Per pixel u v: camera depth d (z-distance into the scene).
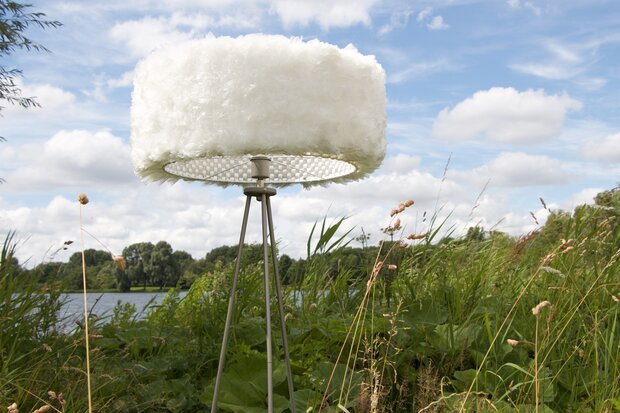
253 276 2.85
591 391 1.98
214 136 1.41
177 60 1.49
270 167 1.85
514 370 2.04
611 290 2.54
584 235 2.88
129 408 1.94
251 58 1.41
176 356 2.43
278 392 2.04
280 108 1.41
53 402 1.83
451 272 2.87
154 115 1.52
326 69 1.46
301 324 2.62
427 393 1.90
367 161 1.59
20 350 2.16
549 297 2.47
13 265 2.47
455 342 2.21
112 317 2.97
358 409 1.82
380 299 2.68
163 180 1.71
